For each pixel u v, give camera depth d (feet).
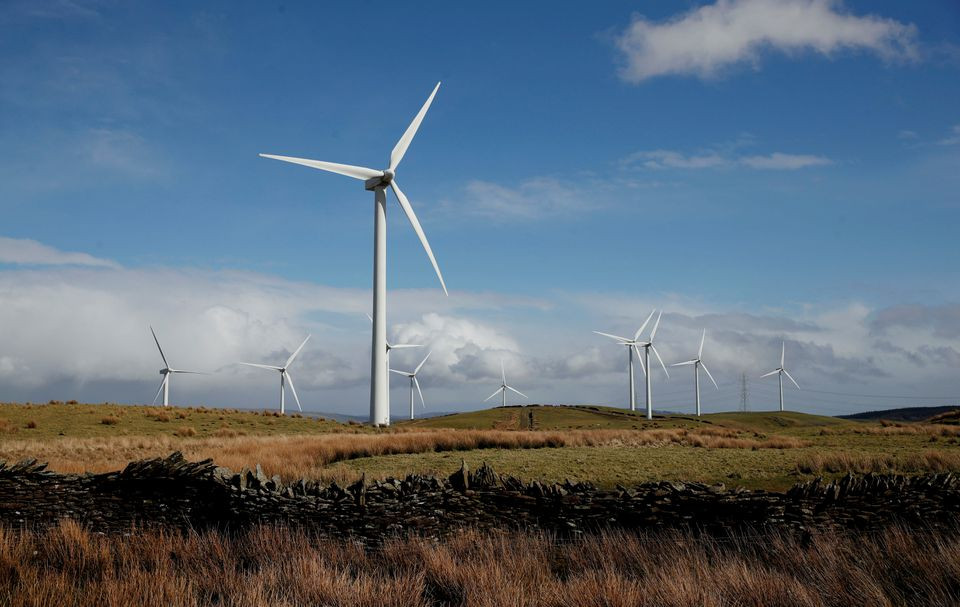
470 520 52.44
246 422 200.95
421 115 240.53
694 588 30.83
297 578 32.81
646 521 51.85
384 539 46.83
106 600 29.30
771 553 40.34
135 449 125.59
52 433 150.00
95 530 50.90
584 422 353.31
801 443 146.00
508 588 31.71
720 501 51.67
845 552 38.70
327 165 232.53
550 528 52.01
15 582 32.73
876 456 100.48
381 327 248.52
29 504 52.08
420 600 32.14
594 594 30.91
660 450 127.95
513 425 344.08
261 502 52.29
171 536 43.19
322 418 241.76
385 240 247.09
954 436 159.22
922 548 37.76
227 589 31.96
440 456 115.55
